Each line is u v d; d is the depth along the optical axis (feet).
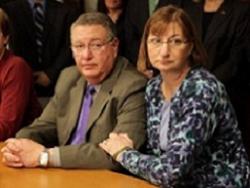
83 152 7.03
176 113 7.02
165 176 6.47
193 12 12.09
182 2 12.35
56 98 8.54
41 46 14.62
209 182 7.09
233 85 11.92
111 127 7.67
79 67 8.00
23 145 7.10
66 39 14.64
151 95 7.59
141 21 13.42
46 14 14.65
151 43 7.20
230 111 7.22
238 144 7.36
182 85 7.09
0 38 9.54
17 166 6.98
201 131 6.68
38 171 6.80
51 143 8.57
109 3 14.08
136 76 7.87
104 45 7.76
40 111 10.15
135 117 7.55
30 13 14.57
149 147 7.50
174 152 6.56
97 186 6.19
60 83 8.51
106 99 7.76
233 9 11.89
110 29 7.84
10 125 9.23
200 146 6.70
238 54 11.82
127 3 14.06
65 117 8.22
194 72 7.16
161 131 7.30
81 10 15.55
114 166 7.07
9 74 9.52
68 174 6.69
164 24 7.02
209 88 6.89
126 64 8.12
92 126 7.76
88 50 7.73
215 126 7.04
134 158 6.77
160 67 7.16
